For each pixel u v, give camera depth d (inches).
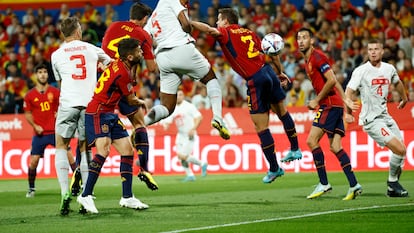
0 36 2591.0
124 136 1016.9
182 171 1974.7
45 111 1424.7
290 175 1815.9
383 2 2348.7
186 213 970.7
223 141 1974.7
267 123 1147.9
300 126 1952.5
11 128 1991.9
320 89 1151.0
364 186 1409.9
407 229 791.1
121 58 943.7
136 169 1975.9
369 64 1179.9
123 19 2667.3
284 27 2378.2
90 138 960.3
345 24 2348.7
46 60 2485.2
